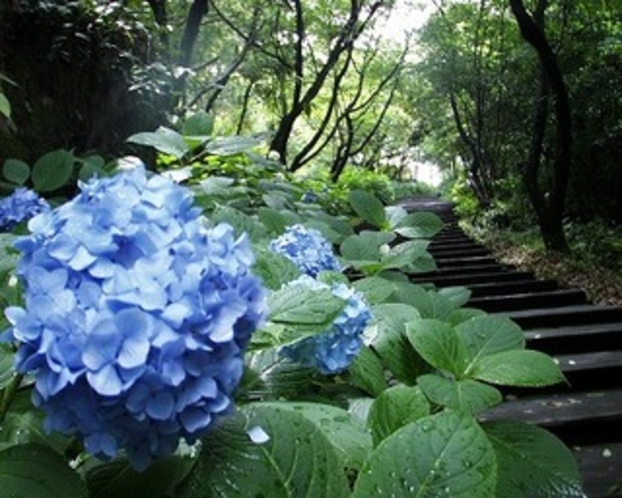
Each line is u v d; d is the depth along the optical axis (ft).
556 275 25.81
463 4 44.21
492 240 37.22
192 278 2.09
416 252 6.24
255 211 8.63
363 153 78.69
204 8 22.68
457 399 3.60
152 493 2.41
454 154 67.00
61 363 1.97
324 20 40.09
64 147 12.44
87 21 13.08
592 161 36.76
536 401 13.41
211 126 7.92
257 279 2.31
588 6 34.04
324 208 14.47
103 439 2.01
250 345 2.69
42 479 2.17
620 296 21.66
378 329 4.47
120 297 2.02
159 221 2.25
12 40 12.16
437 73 44.83
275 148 34.14
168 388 2.00
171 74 16.42
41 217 2.32
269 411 2.40
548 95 32.55
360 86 48.11
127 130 13.92
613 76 33.42
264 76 40.57
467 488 2.23
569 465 3.66
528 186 31.94
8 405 2.48
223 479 2.25
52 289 2.06
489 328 4.40
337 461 2.33
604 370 14.67
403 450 2.30
